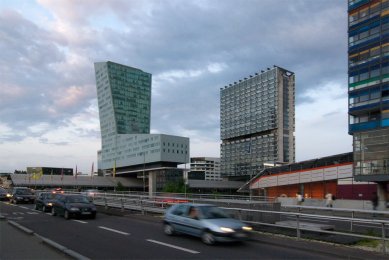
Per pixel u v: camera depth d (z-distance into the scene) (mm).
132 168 155125
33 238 13398
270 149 112688
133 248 12352
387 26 47031
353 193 54438
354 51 50688
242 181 122000
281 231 15531
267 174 74250
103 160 176750
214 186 120938
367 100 48438
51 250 10977
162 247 12570
